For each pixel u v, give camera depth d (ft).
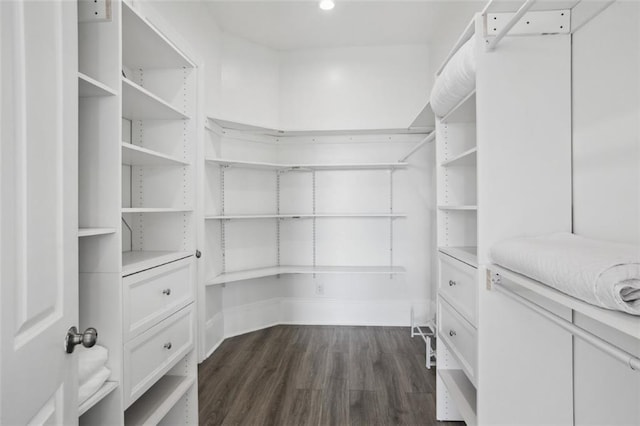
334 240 10.79
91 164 3.81
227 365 7.94
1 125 1.82
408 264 10.70
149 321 4.38
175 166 5.78
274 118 10.68
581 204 4.00
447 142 6.03
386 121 10.63
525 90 4.15
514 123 4.15
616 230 3.50
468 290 4.60
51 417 2.36
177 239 5.77
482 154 4.16
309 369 7.71
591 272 2.39
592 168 3.83
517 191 4.15
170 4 6.77
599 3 3.62
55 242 2.40
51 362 2.32
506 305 4.15
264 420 5.85
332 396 6.59
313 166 9.71
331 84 10.72
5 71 1.85
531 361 4.13
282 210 10.83
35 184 2.15
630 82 3.32
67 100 2.56
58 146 2.44
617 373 3.54
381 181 10.68
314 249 10.82
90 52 3.82
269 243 10.68
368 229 10.75
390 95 10.62
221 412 6.09
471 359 4.51
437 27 9.58
